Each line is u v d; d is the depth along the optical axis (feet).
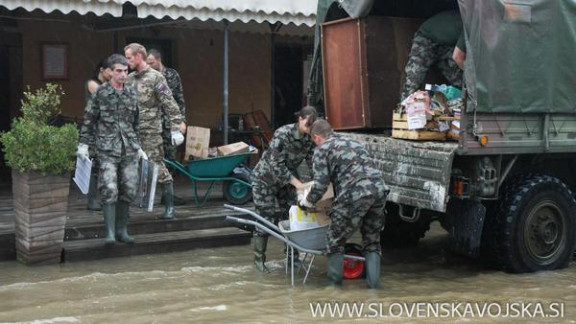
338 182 19.51
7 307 17.88
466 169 21.17
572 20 22.25
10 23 35.73
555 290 20.21
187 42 40.40
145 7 28.30
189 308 17.94
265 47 42.57
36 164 21.80
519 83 21.33
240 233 26.14
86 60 37.78
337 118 26.03
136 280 20.77
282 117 43.88
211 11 29.53
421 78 24.63
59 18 35.42
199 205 29.40
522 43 21.33
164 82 25.38
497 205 21.89
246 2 30.32
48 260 22.62
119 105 23.06
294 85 43.88
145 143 25.38
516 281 21.26
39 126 22.21
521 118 21.63
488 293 19.84
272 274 21.80
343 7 25.05
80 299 18.69
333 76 26.03
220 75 41.42
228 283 20.62
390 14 27.25
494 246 21.89
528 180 22.04
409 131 22.17
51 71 36.99
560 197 22.35
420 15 27.63
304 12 31.30
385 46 25.59
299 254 22.77
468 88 20.13
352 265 21.29
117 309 17.80
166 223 25.94
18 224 22.93
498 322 17.13
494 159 21.30
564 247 22.72
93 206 27.66
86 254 23.16
